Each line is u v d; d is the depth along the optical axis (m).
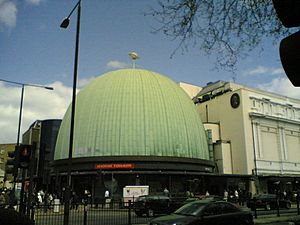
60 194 49.22
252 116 60.53
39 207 18.61
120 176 48.72
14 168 12.38
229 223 13.32
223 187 55.78
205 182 54.31
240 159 59.50
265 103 63.75
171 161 50.94
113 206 24.67
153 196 26.17
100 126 53.09
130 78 58.84
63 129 58.44
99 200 37.53
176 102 58.12
